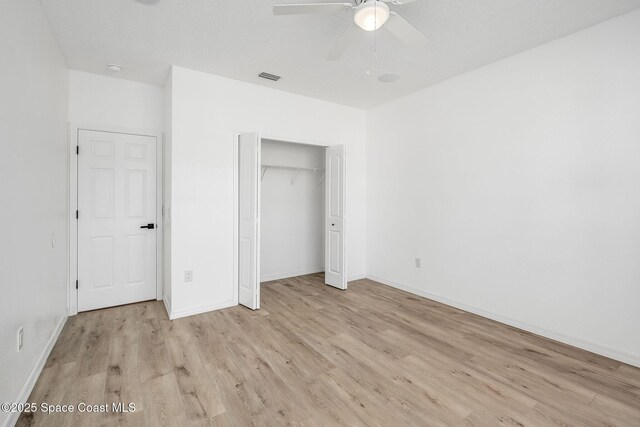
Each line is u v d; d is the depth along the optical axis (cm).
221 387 202
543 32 258
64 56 296
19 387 178
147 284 367
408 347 258
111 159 344
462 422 172
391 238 434
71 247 323
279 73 338
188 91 325
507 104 303
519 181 295
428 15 233
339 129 444
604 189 244
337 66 322
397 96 412
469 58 305
